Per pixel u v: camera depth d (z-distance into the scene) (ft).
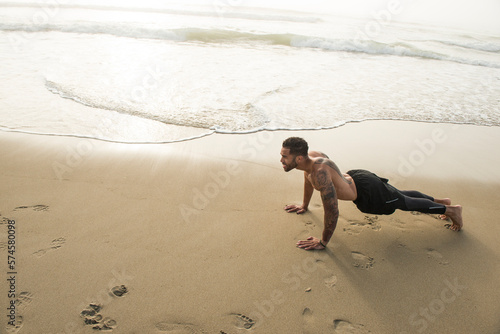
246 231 11.53
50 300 8.49
